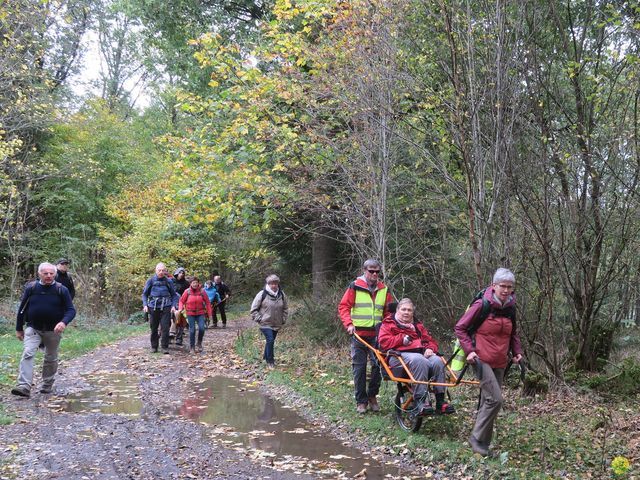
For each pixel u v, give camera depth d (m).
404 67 9.50
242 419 7.55
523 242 8.91
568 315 10.78
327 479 5.35
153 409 8.00
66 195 25.70
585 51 9.18
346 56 9.70
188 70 16.86
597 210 9.05
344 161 10.35
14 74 16.19
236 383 10.08
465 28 8.65
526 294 9.59
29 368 8.60
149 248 24.00
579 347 9.75
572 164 8.80
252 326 20.00
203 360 12.52
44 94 19.83
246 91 11.12
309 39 11.88
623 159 8.72
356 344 7.79
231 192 11.45
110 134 28.72
